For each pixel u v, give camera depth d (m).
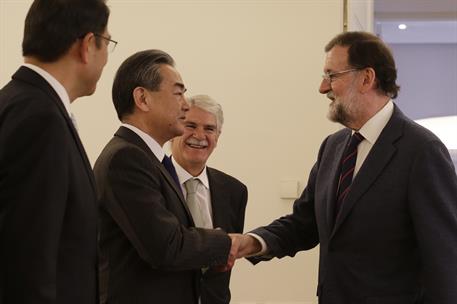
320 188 2.24
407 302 2.00
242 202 2.46
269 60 3.86
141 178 1.86
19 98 1.47
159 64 2.02
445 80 6.99
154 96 2.00
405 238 2.00
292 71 3.85
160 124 2.02
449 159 2.00
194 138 2.31
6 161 1.42
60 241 1.50
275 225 2.49
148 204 1.83
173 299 1.93
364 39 2.15
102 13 1.65
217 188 2.40
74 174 1.51
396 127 2.06
